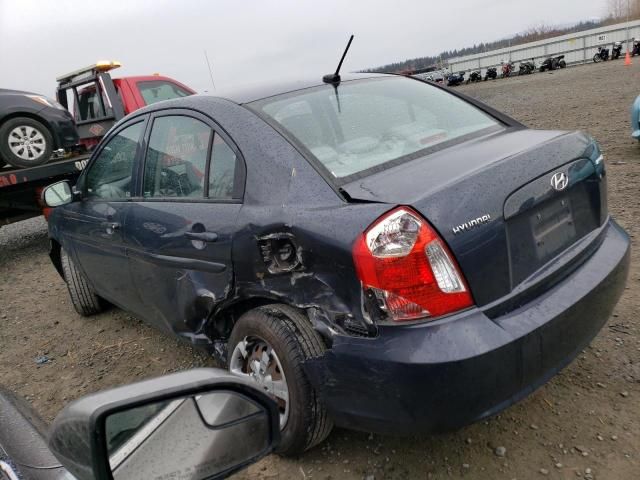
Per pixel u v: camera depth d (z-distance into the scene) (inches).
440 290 75.1
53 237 179.8
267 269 92.3
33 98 291.9
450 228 75.9
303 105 107.3
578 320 85.4
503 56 2241.6
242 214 96.2
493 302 78.7
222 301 103.9
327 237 81.1
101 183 148.4
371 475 93.1
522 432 97.3
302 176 90.7
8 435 60.1
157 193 123.6
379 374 77.5
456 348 73.5
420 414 76.0
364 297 78.4
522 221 83.7
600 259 94.0
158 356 152.3
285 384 91.4
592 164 97.7
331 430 98.0
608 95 592.7
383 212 77.2
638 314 129.5
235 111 105.9
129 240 129.0
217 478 49.2
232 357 102.3
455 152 94.6
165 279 118.7
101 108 346.3
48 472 54.2
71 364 156.0
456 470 91.0
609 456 89.1
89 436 42.9
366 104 112.9
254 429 50.1
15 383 149.3
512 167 84.3
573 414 99.8
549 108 563.2
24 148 286.4
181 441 49.2
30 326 191.0
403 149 99.0
